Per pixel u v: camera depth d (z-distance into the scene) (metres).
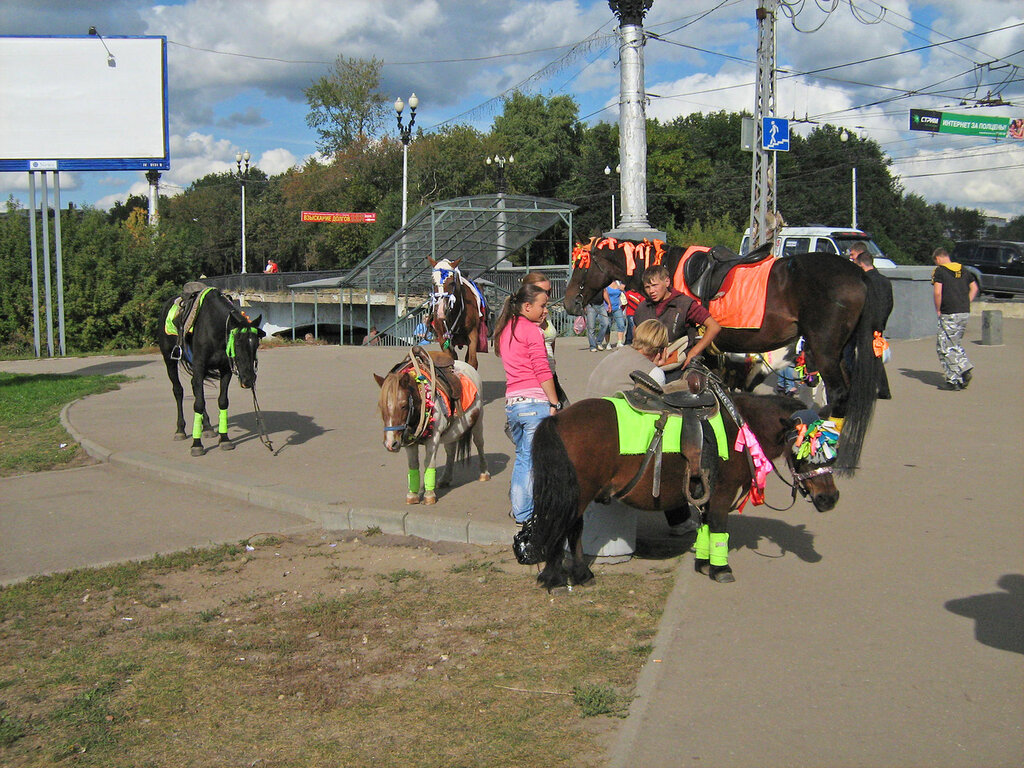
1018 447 9.04
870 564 5.96
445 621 5.57
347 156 62.62
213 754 4.11
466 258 31.41
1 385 17.89
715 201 67.81
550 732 4.12
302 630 5.54
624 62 17.52
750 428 5.76
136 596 6.32
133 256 32.22
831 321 7.81
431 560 6.88
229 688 4.79
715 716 4.09
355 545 7.39
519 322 6.37
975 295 12.78
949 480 7.91
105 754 4.13
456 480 8.77
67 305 30.58
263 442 10.65
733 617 5.18
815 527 6.81
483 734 4.14
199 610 6.04
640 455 5.43
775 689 4.31
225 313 10.52
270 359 20.16
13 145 24.22
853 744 3.80
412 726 4.27
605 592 5.83
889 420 10.50
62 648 5.43
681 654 4.74
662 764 3.72
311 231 68.75
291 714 4.46
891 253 69.75
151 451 10.93
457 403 7.72
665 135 67.81
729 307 8.51
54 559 7.19
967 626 4.93
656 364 6.15
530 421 6.32
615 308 18.98
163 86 24.25
